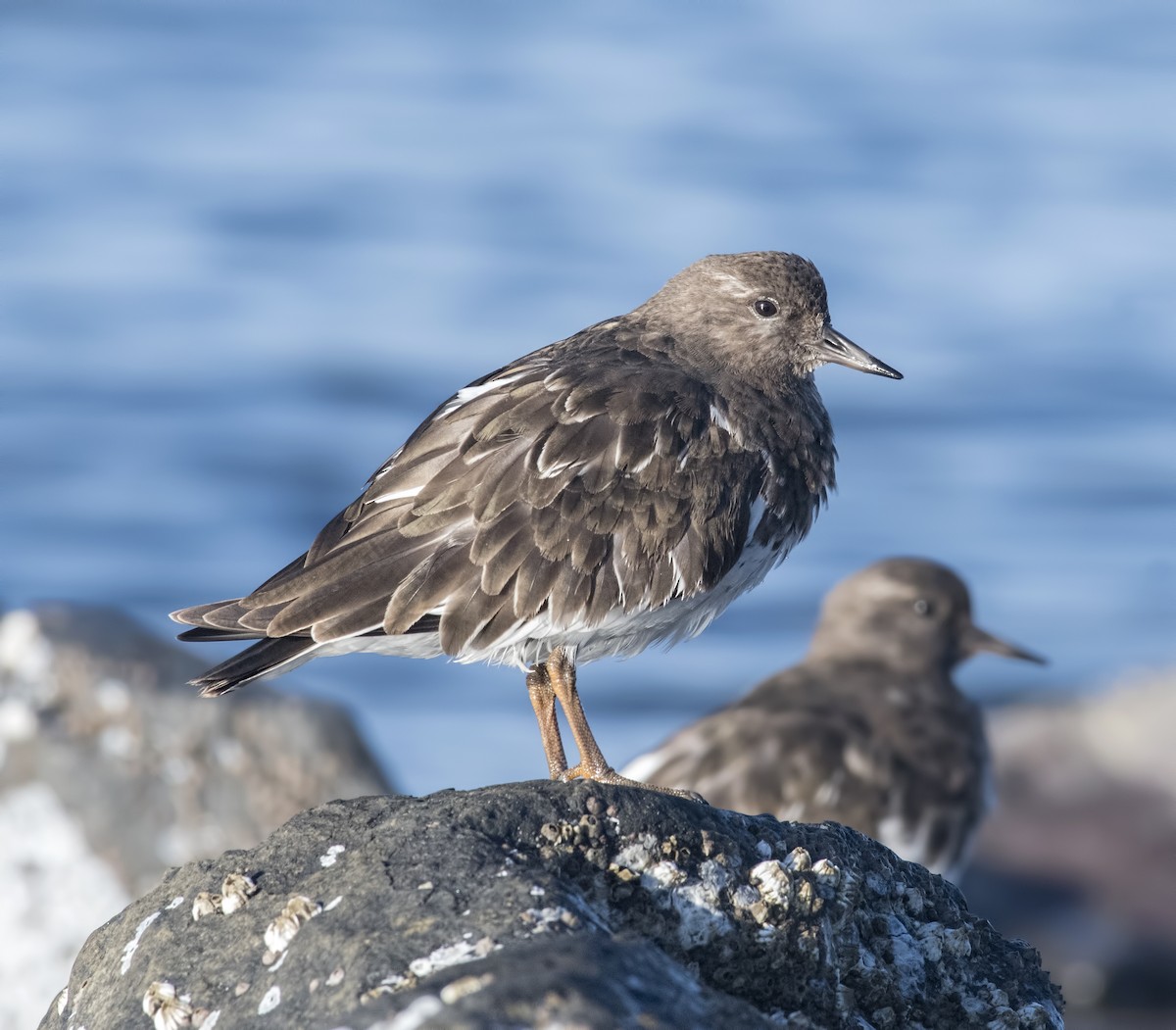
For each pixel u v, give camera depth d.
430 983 6.00
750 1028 5.75
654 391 9.64
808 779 13.20
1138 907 16.11
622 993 5.70
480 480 9.10
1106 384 33.16
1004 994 7.77
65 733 14.23
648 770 13.44
